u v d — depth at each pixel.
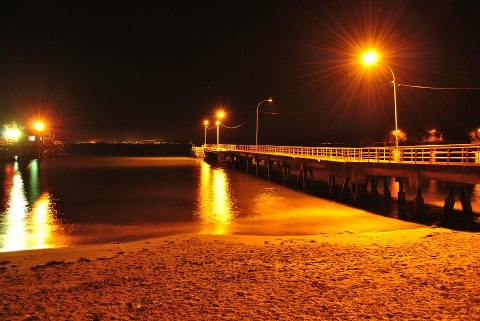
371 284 8.72
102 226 21.94
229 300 8.01
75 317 7.32
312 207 27.08
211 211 26.06
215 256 12.61
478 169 18.27
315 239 16.02
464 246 12.30
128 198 31.80
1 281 10.30
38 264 12.90
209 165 71.94
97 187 38.94
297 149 44.44
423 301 7.51
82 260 12.95
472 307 7.09
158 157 104.25
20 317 7.41
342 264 10.67
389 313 7.01
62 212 26.03
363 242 14.59
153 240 17.19
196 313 7.35
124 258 12.86
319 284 8.87
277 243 15.09
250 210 26.27
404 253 11.79
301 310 7.32
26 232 20.62
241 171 58.91
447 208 21.98
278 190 36.50
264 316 7.11
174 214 25.16
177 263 11.73
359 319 6.82
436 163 20.84
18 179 47.03
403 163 23.23
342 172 30.17
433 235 15.36
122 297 8.41
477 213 24.00
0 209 27.22
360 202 27.89
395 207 26.66
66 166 69.19
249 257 12.16
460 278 8.80
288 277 9.55
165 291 8.77
